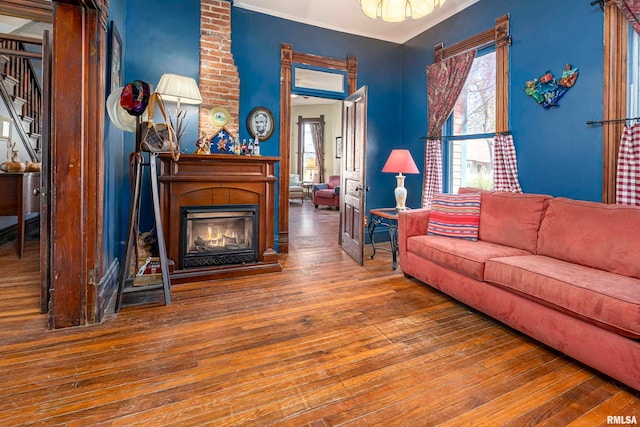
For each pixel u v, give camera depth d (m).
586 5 2.85
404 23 4.52
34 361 1.82
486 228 2.98
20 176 3.88
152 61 3.56
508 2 3.52
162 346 2.00
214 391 1.60
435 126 4.38
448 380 1.71
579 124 2.92
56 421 1.38
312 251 4.55
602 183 2.76
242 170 3.44
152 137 2.62
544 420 1.43
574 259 2.25
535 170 3.28
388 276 3.47
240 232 3.55
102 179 2.36
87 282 2.27
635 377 1.55
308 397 1.57
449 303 2.75
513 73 3.47
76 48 2.18
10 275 3.28
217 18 3.88
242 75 4.18
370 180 5.00
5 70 4.43
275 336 2.15
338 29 4.70
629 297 1.61
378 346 2.04
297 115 11.23
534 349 2.02
